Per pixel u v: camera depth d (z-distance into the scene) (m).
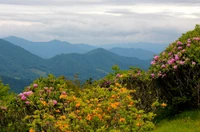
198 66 14.10
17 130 10.23
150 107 14.86
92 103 9.34
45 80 12.52
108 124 8.71
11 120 10.52
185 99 14.27
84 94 10.70
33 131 8.29
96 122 8.48
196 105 14.57
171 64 14.31
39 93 11.26
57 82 12.49
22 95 10.96
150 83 15.04
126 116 8.65
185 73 14.38
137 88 15.03
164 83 14.80
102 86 15.66
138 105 14.84
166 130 12.88
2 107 10.78
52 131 8.55
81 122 8.18
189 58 14.09
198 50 14.07
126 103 9.39
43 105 10.04
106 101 9.30
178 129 12.77
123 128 8.29
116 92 9.81
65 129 7.99
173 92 14.76
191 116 14.02
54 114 10.10
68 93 11.45
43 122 8.57
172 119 14.47
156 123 14.41
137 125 8.33
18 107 10.72
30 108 10.68
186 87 14.41
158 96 14.94
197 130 12.35
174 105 14.88
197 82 14.22
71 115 8.24
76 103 9.09
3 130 10.22
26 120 10.32
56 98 11.06
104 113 8.66
